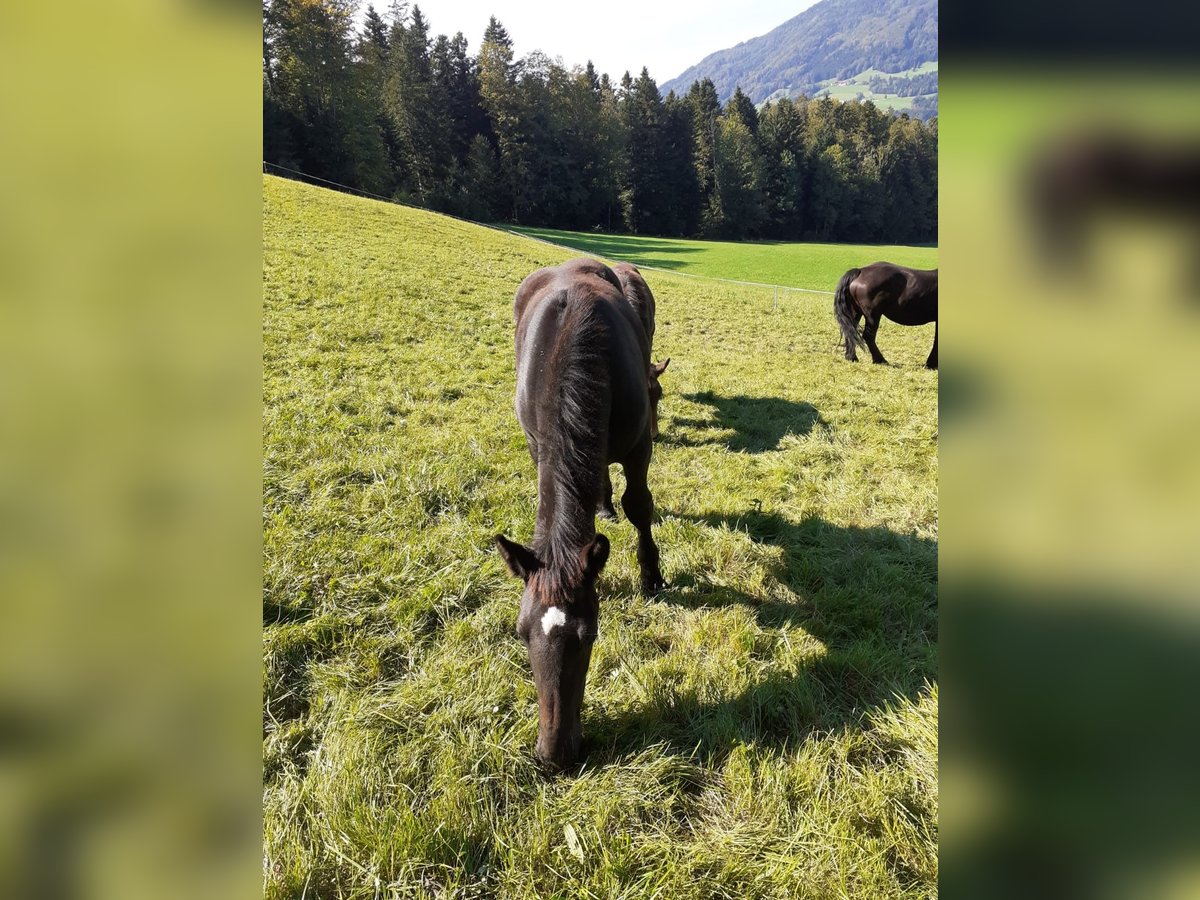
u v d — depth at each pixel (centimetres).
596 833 232
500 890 220
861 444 616
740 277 2903
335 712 280
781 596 378
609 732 276
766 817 242
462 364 807
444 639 330
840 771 259
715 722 280
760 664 313
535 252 2281
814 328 1294
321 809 239
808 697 291
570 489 262
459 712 282
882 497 504
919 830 234
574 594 235
